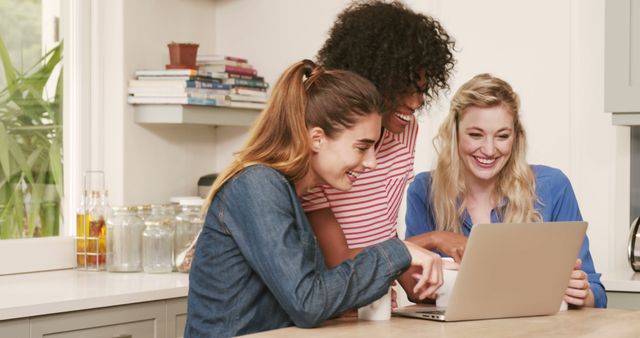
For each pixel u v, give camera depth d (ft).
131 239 11.14
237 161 5.92
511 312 6.34
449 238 7.02
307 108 5.95
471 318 6.18
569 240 6.41
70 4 12.16
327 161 5.97
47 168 11.82
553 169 8.54
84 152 12.21
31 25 11.67
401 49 6.39
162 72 12.21
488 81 8.23
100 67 12.30
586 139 11.79
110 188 12.32
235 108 13.05
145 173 12.63
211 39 13.96
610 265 11.68
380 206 7.06
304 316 5.52
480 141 8.17
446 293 6.77
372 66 6.40
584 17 11.77
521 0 12.14
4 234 11.25
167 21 13.03
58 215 11.94
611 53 10.96
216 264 5.87
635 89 10.84
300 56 13.50
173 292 9.80
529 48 12.11
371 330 5.70
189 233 11.29
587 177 11.79
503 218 8.41
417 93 6.64
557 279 6.46
